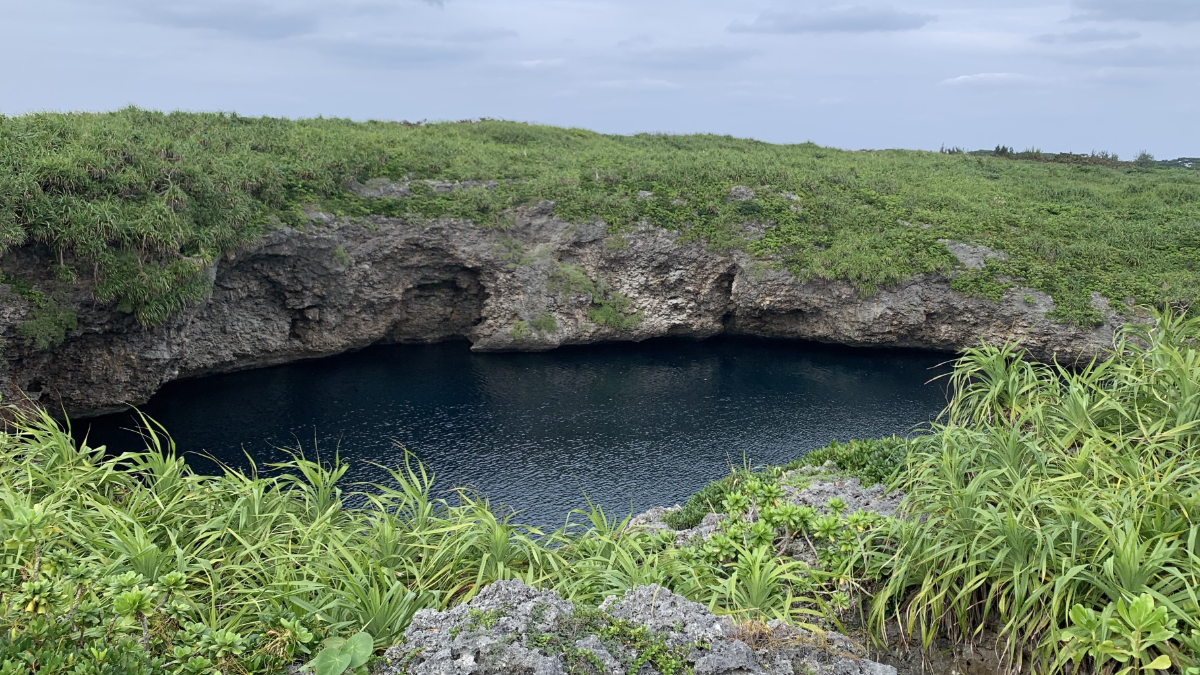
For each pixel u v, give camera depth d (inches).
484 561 350.0
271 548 367.6
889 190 2202.3
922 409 1486.2
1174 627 256.8
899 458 560.1
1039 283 1743.4
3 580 259.3
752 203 1995.6
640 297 1964.8
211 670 252.2
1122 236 1918.1
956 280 1791.3
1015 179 2573.8
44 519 295.9
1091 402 431.8
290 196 1658.5
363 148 1932.8
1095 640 257.4
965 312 1792.6
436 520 405.1
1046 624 304.5
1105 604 299.9
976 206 2090.3
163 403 1488.7
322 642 284.0
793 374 1752.0
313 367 1780.3
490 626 286.4
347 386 1632.6
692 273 1952.5
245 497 406.6
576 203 1946.4
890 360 1876.2
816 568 397.1
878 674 288.7
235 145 1728.6
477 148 2244.1
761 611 335.6
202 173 1466.5
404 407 1502.2
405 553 380.5
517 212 1921.8
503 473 1181.1
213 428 1358.3
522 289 1883.6
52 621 247.9
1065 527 313.6
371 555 365.1
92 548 326.3
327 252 1672.0
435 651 275.1
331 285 1721.2
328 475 459.8
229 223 1466.5
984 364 489.4
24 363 1228.5
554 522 995.9
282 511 411.8
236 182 1517.0
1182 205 2215.8
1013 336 1745.8
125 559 314.8
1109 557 295.7
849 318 1865.2
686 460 1235.9
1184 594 277.4
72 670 229.0
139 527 331.0
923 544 352.8
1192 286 1678.2
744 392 1614.2
